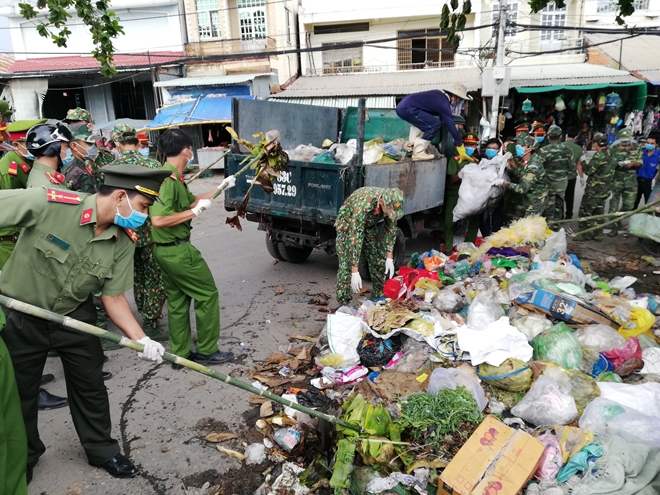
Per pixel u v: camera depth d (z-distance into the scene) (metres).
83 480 2.87
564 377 3.22
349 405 3.06
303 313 5.26
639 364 3.49
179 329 4.06
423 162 6.39
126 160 4.61
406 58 19.83
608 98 17.06
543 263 5.11
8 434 2.20
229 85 19.25
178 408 3.56
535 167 6.73
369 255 5.08
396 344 3.95
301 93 18.20
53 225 2.42
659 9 18.55
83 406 2.81
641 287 5.87
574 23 18.67
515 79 16.98
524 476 2.47
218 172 17.55
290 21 20.14
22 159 4.07
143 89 21.92
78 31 21.47
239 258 7.29
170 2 20.23
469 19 18.55
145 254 4.47
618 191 7.97
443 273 5.43
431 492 2.59
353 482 2.65
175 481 2.87
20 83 20.33
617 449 2.53
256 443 3.16
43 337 2.60
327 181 5.42
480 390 3.19
